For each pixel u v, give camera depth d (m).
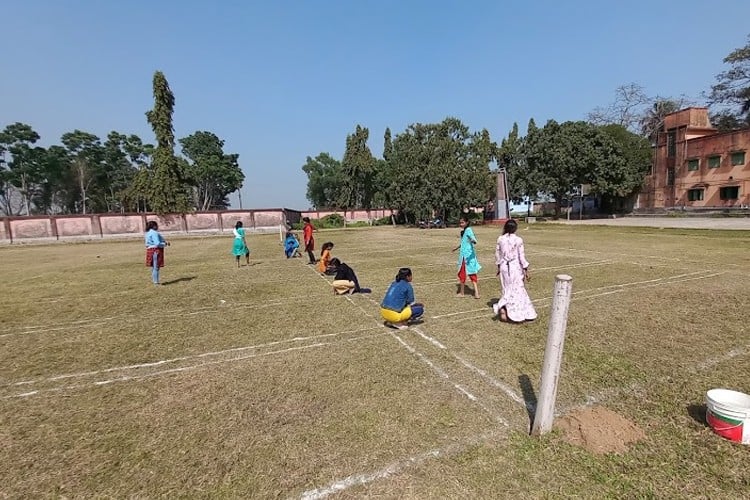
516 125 45.00
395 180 38.84
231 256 16.39
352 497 2.42
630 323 5.61
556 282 2.81
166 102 34.62
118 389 4.04
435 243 19.64
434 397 3.65
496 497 2.38
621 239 18.53
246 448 2.96
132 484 2.61
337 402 3.60
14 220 29.16
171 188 33.84
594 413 3.27
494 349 4.82
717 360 4.31
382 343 5.13
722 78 42.16
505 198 34.50
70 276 11.95
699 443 2.86
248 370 4.40
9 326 6.49
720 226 23.12
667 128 41.66
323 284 9.38
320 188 66.50
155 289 9.23
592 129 38.50
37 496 2.52
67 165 55.56
